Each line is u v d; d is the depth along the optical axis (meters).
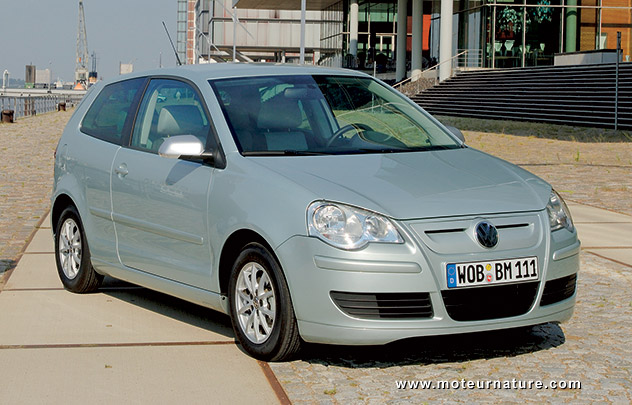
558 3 49.19
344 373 5.04
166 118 6.32
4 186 15.02
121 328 6.05
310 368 5.13
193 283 5.79
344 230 4.84
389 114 6.45
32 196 13.69
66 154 7.30
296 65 6.73
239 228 5.27
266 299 5.22
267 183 5.23
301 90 6.25
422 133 6.33
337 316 4.85
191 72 6.40
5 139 28.92
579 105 31.66
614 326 6.09
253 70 6.39
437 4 56.81
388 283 4.78
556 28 49.38
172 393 4.72
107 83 7.38
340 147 5.81
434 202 5.03
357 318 4.83
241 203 5.29
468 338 5.79
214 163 5.66
